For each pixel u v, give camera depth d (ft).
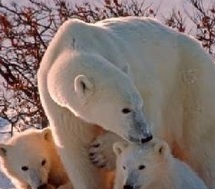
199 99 35.37
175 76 35.40
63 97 31.09
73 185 33.68
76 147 32.81
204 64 35.60
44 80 32.68
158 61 34.73
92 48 32.58
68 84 30.96
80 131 32.45
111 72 31.24
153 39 35.04
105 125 31.63
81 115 31.48
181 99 35.55
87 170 33.30
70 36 32.81
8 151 38.83
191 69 35.40
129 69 32.22
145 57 34.42
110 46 33.12
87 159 33.17
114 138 33.12
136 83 33.40
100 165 33.53
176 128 35.63
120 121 31.12
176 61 35.40
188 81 35.40
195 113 35.47
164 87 34.86
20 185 39.40
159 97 34.42
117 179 34.06
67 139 32.58
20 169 38.50
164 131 35.35
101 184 34.01
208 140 35.73
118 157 33.65
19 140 38.99
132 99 30.96
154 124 33.96
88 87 30.71
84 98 30.81
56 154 38.91
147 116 33.73
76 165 33.04
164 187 34.40
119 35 34.30
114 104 30.96
